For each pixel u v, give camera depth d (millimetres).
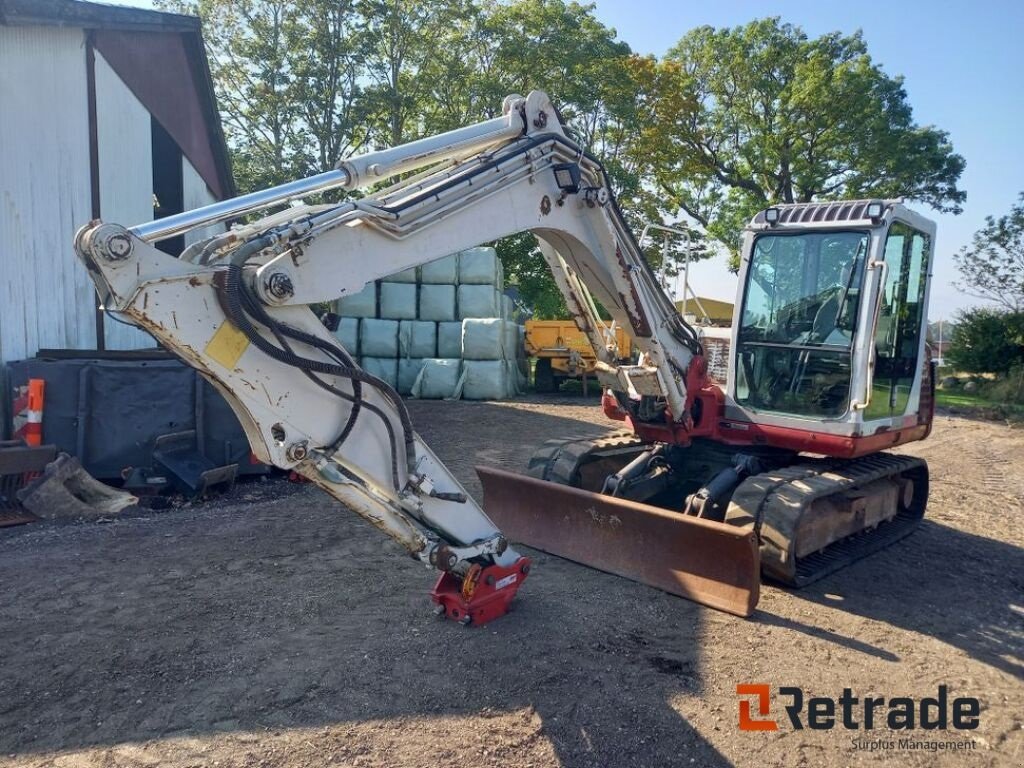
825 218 5781
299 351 3641
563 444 6684
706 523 5000
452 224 4180
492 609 4723
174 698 3771
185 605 4902
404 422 3959
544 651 4359
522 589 5262
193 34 11984
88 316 9531
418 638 4477
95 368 7656
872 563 6324
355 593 5145
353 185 3889
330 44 24922
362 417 3855
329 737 3469
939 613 5281
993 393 22703
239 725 3551
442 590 4723
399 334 16312
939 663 4500
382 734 3506
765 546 5242
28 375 7527
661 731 3629
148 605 4891
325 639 4445
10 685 3871
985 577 6117
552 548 5926
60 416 7566
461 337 16359
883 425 6152
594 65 24328
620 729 3625
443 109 26469
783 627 4859
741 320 6246
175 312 3211
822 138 27062
